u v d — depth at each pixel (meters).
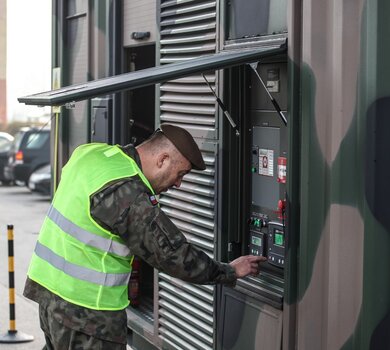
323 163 3.67
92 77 6.89
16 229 13.28
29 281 3.68
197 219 4.97
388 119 3.42
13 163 18.52
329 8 3.62
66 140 7.49
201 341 4.95
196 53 4.96
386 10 3.38
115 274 3.53
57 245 3.57
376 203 3.42
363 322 3.46
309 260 3.76
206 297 4.85
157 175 3.64
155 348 5.83
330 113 3.62
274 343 4.05
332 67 3.60
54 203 3.66
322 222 3.69
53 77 7.74
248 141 4.55
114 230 3.45
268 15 4.14
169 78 3.66
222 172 4.63
